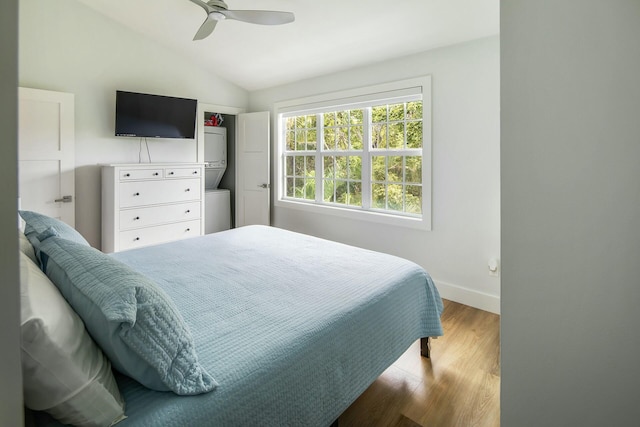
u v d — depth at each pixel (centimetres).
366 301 158
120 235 356
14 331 49
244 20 260
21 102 317
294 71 408
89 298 96
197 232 418
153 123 391
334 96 388
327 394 131
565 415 72
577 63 66
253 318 137
